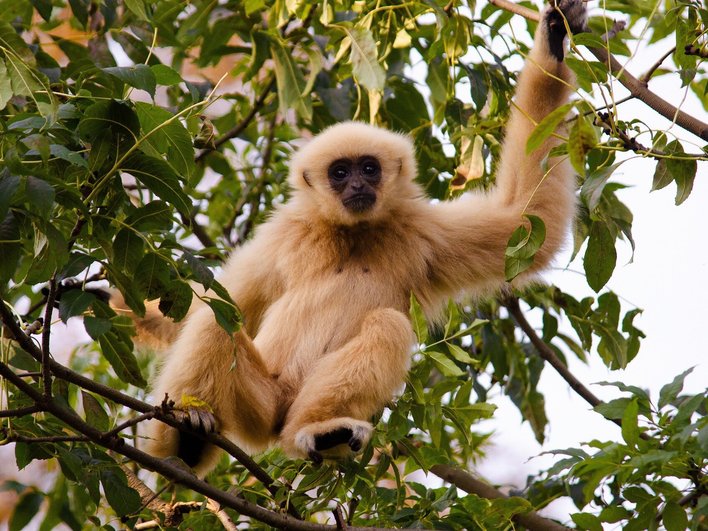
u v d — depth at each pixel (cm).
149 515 1098
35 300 1354
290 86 1362
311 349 1184
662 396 955
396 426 1012
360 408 1051
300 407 1073
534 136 781
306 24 1455
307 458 1034
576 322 1336
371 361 1049
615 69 1006
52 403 835
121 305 1271
